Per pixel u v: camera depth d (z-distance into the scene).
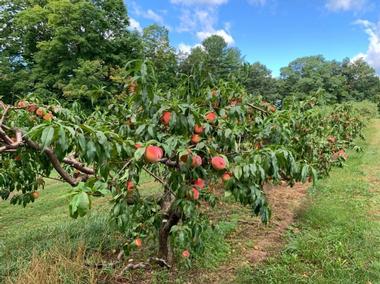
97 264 3.01
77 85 18.55
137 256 3.31
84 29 23.05
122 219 2.17
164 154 2.04
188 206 2.18
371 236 3.86
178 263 3.18
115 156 1.84
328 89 45.00
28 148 2.01
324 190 5.85
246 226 4.26
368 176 6.89
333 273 3.04
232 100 3.01
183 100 2.67
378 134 14.18
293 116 3.62
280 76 48.41
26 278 2.61
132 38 23.84
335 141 5.23
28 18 22.81
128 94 3.07
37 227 4.72
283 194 5.68
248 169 1.95
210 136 2.37
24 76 22.75
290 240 3.80
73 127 1.53
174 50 23.56
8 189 3.08
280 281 2.94
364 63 53.78
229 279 3.02
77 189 1.32
